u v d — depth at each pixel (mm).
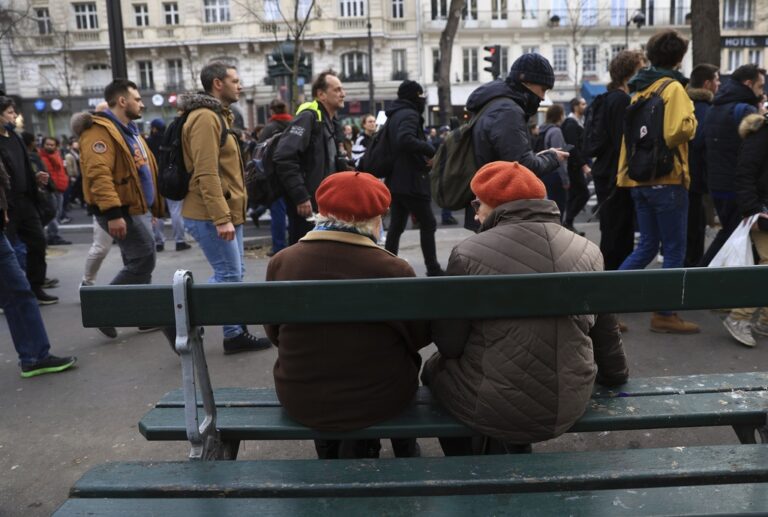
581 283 2000
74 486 1985
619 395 2551
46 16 41000
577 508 1814
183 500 1910
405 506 1848
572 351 2168
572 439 3209
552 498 1870
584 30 39938
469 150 4109
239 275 4469
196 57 40594
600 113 5453
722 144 5137
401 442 2758
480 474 1992
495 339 2146
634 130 4363
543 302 2006
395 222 6602
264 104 39938
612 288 2000
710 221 7840
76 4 40938
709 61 9672
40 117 40875
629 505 1821
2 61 40062
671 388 2609
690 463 2033
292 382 2283
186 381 2121
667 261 4453
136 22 40781
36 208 6137
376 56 39719
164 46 40281
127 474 2053
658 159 4234
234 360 4480
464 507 1833
